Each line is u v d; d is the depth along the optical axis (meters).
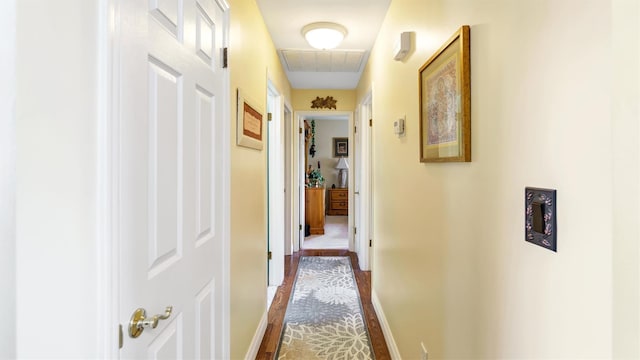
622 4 0.46
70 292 0.58
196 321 1.16
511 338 0.85
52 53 0.54
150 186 0.85
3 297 0.47
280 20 2.52
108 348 0.67
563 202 0.66
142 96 0.80
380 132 2.69
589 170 0.60
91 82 0.63
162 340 0.91
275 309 2.89
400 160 2.02
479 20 1.02
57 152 0.55
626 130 0.45
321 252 4.76
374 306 2.91
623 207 0.46
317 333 2.48
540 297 0.74
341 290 3.33
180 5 1.02
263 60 2.51
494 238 0.94
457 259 1.19
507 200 0.87
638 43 0.44
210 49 1.30
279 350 2.26
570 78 0.64
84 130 0.62
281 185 3.51
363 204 3.96
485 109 0.99
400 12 2.01
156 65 0.88
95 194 0.64
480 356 1.02
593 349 0.59
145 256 0.82
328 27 2.56
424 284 1.56
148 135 0.83
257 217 2.31
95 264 0.64
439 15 1.36
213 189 1.34
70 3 0.58
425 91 1.50
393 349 2.14
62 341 0.57
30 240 0.51
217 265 1.39
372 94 3.06
